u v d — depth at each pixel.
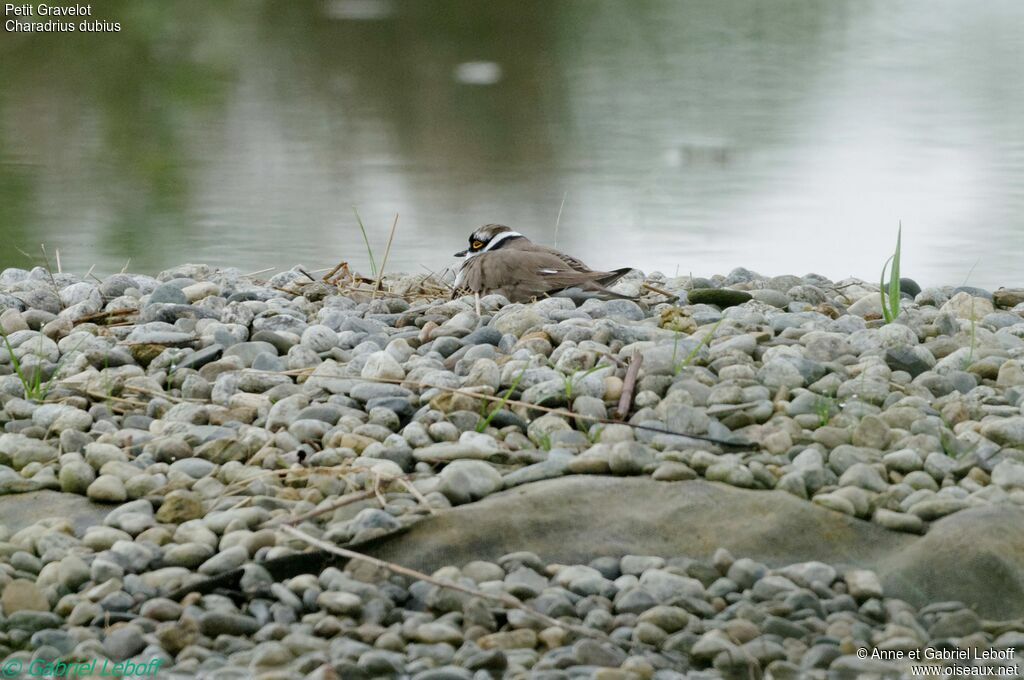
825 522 7.97
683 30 38.31
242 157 24.61
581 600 7.37
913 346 10.55
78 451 9.15
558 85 31.08
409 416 9.62
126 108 28.83
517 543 7.88
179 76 31.67
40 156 24.80
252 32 37.06
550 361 10.38
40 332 11.42
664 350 10.38
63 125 27.22
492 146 25.30
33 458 9.08
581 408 9.38
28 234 19.77
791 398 9.74
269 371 10.40
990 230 19.52
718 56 34.69
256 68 32.66
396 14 39.81
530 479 8.45
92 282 13.90
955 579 7.48
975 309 12.52
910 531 7.92
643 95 29.97
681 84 31.20
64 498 8.60
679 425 9.10
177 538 8.02
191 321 11.88
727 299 12.89
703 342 10.67
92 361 10.75
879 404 9.67
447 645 7.04
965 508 7.96
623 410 9.41
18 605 7.39
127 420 9.66
